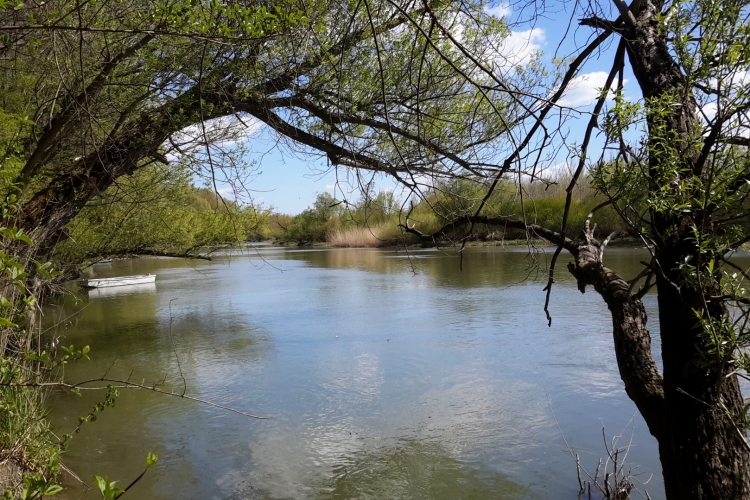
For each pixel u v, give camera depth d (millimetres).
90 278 24062
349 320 14867
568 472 6148
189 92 5566
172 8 2809
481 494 5750
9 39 3703
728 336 1829
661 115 1999
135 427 7645
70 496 5621
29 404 5148
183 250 12297
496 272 24031
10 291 3832
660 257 2080
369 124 5652
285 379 9812
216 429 7578
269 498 5746
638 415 7570
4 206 2619
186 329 14500
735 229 1921
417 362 10539
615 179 2053
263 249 52312
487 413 7887
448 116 5727
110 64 4359
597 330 12344
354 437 7250
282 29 3086
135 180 9172
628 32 2369
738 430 1829
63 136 5113
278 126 5836
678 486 1943
